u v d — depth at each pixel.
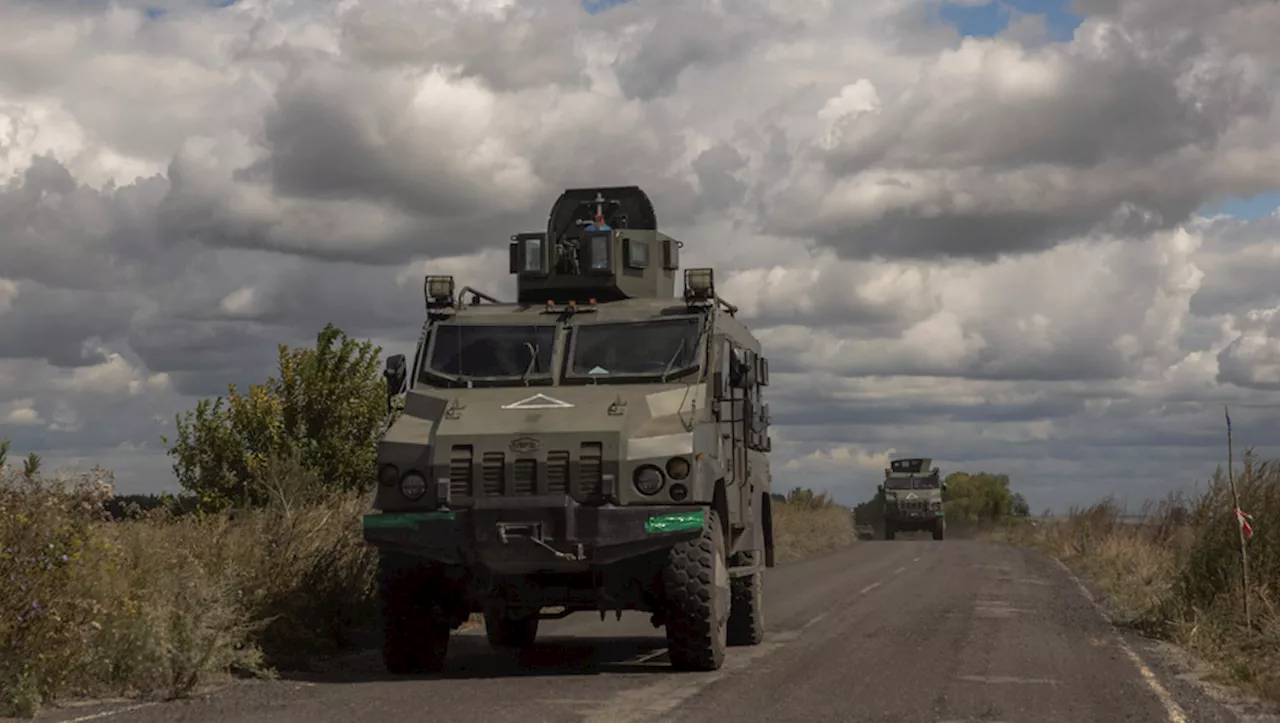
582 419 11.39
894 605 17.69
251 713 8.97
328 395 21.91
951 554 34.69
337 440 21.66
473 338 12.69
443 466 11.25
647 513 11.00
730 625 13.30
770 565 15.28
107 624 10.02
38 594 9.45
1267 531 14.68
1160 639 13.88
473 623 16.34
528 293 13.84
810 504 49.97
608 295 13.76
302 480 15.48
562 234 14.94
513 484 11.16
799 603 18.25
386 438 11.62
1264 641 12.44
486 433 11.30
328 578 13.52
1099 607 17.69
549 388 12.20
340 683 10.80
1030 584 22.20
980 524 71.62
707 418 11.87
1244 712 9.22
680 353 12.33
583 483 11.11
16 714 8.87
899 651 12.46
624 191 14.95
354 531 14.53
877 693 9.78
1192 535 15.66
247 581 12.41
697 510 11.06
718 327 12.77
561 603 11.66
